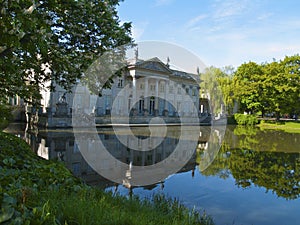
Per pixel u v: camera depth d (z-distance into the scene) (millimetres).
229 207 5820
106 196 4301
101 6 7828
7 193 2732
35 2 4598
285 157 12734
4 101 7434
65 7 6965
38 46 4781
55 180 4102
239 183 7785
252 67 45719
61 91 26547
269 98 42938
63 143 14344
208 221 4758
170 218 4047
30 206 2676
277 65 44062
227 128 34844
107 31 7840
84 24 7660
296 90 42094
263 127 38125
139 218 3334
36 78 8734
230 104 43719
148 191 6559
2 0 3820
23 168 4504
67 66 7715
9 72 5145
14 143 6965
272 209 5785
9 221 2193
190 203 5926
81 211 2818
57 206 2836
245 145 17188
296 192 7031
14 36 3891
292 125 39562
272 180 8266
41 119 25000
